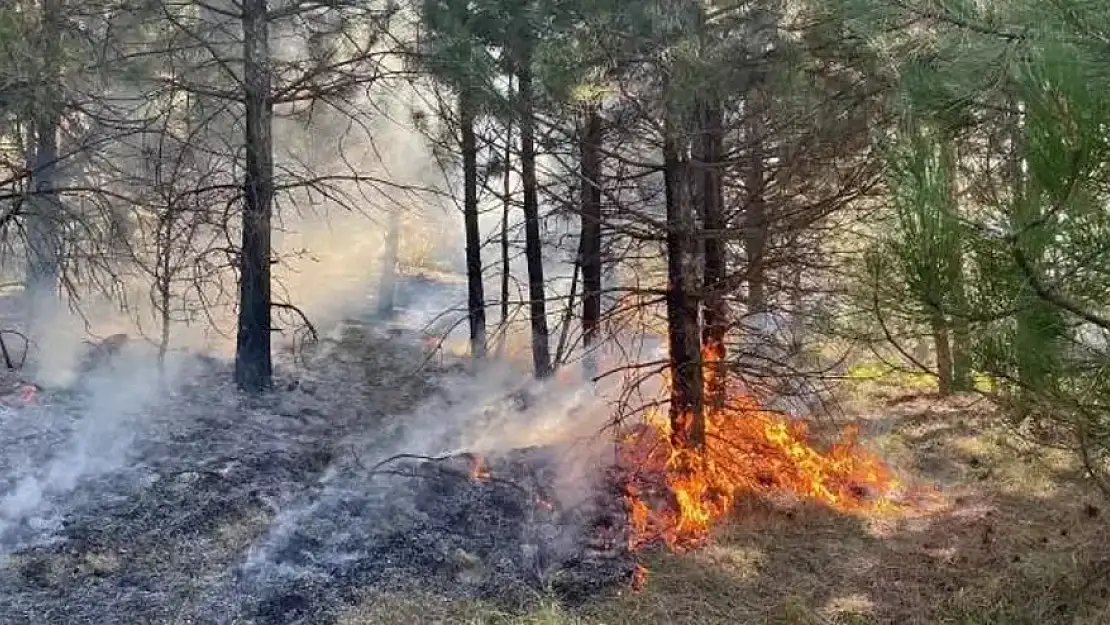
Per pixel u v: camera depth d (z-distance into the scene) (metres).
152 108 10.69
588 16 6.43
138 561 6.11
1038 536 7.02
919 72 4.84
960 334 4.15
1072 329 3.92
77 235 10.84
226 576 6.00
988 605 5.99
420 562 6.37
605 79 6.54
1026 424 9.21
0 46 8.00
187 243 10.38
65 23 8.86
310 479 7.87
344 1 10.02
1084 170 3.42
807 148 7.18
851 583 6.44
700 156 7.45
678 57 6.19
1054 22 3.77
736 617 5.98
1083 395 4.11
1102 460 6.57
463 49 8.03
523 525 7.05
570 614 5.90
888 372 6.64
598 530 7.10
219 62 9.68
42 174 10.34
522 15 7.56
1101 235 3.58
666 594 6.22
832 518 7.61
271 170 10.73
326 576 6.11
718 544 7.01
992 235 3.78
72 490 7.07
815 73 6.54
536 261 12.02
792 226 7.47
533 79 7.30
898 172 4.14
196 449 8.27
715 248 8.50
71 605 5.54
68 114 9.73
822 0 5.72
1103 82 3.44
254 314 10.73
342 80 10.14
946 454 9.32
